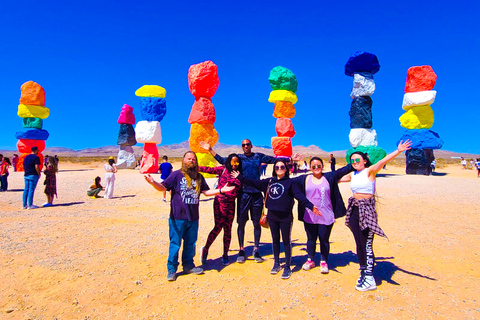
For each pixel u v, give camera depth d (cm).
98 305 364
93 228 715
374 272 460
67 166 3844
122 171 2616
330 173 466
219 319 334
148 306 363
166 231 693
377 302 368
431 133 2264
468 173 2570
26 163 962
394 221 788
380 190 1389
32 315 341
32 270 459
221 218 492
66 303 367
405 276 444
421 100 2198
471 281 427
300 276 448
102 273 453
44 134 2608
